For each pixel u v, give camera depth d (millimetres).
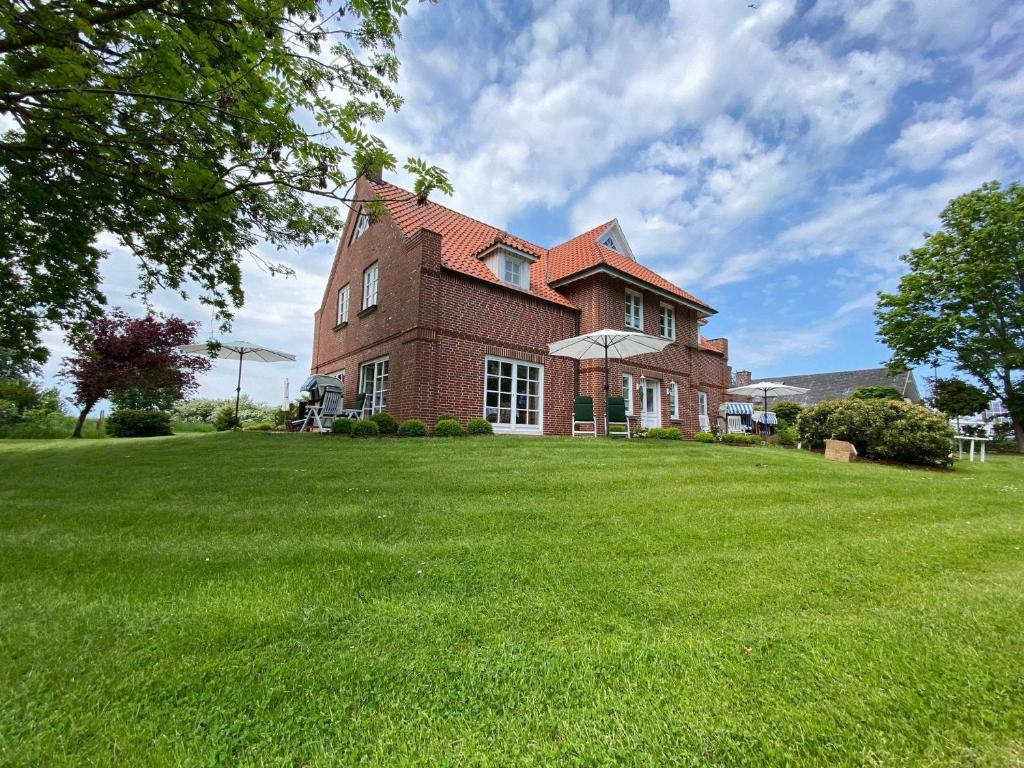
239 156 4477
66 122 4238
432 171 4539
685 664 1969
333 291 17453
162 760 1435
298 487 5297
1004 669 1940
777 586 2812
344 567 2963
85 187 5277
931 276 21047
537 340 13852
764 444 13453
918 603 2596
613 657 2012
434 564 3059
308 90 4387
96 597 2482
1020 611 2488
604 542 3594
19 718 1586
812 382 36906
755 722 1627
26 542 3396
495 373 12781
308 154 4398
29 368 17344
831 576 2984
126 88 4027
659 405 16547
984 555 3455
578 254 16828
